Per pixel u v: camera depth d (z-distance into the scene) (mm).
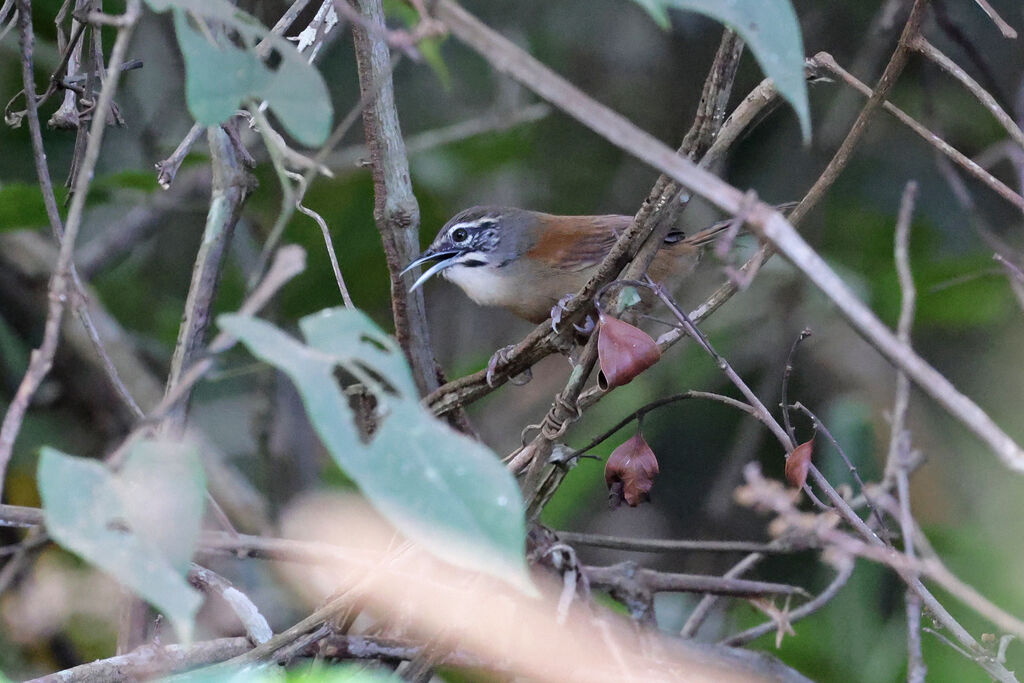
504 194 14453
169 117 12703
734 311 13477
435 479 3646
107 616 9961
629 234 6129
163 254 13953
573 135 14359
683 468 13688
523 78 4254
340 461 3576
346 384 9516
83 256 12383
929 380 4391
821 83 13398
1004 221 12320
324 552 7496
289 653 6383
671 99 14086
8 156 12023
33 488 11367
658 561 13328
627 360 5953
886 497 6918
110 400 11969
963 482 11812
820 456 12250
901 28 12062
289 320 12227
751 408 6621
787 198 13227
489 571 3580
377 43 7402
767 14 4078
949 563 9930
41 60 11328
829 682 10109
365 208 11531
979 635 9484
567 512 11969
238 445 13508
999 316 12109
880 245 12664
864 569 10344
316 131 4477
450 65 14047
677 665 8023
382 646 6758
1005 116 6645
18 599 9750
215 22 5180
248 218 11938
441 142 12312
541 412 13859
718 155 5965
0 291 12156
